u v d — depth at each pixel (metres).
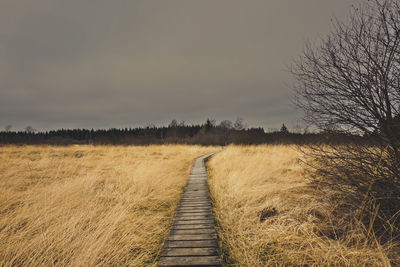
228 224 4.04
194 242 3.29
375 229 3.17
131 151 18.00
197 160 16.11
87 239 3.21
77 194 5.46
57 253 2.95
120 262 2.93
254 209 4.54
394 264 2.54
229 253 3.14
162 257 2.91
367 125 2.95
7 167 9.20
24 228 3.71
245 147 18.77
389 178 2.90
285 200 4.89
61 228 3.44
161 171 8.84
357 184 3.29
